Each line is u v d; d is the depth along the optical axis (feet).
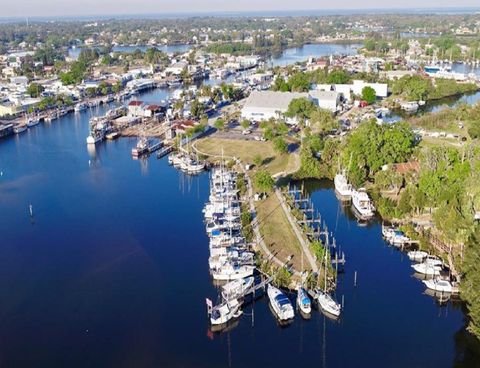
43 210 456.86
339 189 474.49
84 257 368.48
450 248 355.97
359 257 362.94
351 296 314.96
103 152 650.43
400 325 289.94
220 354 269.23
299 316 298.15
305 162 524.93
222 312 292.40
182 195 490.08
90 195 493.77
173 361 264.31
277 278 324.39
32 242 393.50
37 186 521.65
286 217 411.75
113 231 410.52
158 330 287.28
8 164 600.39
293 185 505.66
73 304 311.68
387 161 495.00
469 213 368.07
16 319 298.35
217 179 499.92
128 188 513.04
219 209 427.74
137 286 329.72
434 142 609.83
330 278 326.03
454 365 259.80
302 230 388.98
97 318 298.35
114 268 352.08
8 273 347.97
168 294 320.29
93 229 415.03
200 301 312.91
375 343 276.41
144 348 273.33
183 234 402.11
